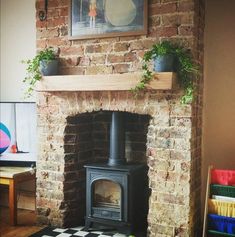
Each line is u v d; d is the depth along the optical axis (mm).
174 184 2820
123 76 2818
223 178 2826
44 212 3350
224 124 3145
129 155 3447
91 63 3127
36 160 3510
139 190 3172
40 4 3299
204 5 3107
